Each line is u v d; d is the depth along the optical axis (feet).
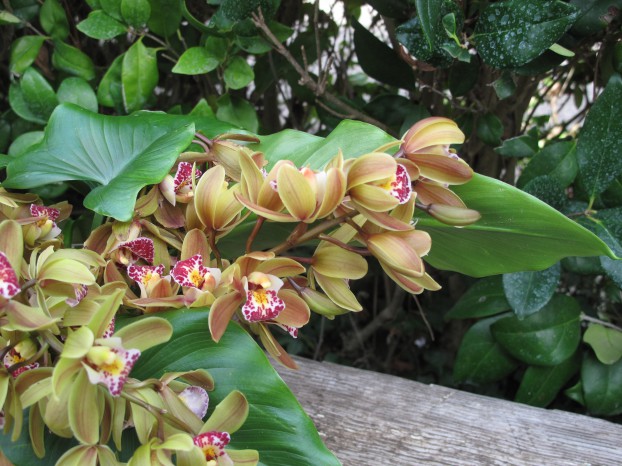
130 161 1.03
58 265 0.80
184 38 1.64
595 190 1.38
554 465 1.24
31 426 0.81
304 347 2.24
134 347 0.78
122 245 0.94
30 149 1.10
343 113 1.65
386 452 1.25
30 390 0.77
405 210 0.90
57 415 0.77
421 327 2.15
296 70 1.60
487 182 0.92
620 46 1.41
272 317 0.87
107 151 1.06
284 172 0.81
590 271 1.54
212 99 1.64
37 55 1.52
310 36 1.72
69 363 0.72
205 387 0.86
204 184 0.90
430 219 1.03
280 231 1.18
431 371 2.20
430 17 1.17
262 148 1.16
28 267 0.83
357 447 1.26
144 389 0.81
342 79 1.98
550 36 1.20
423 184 0.93
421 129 0.89
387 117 1.63
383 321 2.10
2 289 0.71
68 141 1.10
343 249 0.92
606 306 1.99
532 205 0.91
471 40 1.30
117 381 0.71
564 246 0.97
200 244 0.93
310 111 2.15
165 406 0.81
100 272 0.97
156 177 0.91
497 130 1.57
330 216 0.93
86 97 1.48
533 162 1.50
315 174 0.85
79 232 1.51
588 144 1.36
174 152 0.94
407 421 1.33
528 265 1.06
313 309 0.95
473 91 1.66
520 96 1.68
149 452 0.76
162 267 0.94
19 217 1.02
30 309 0.75
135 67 1.44
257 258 0.86
